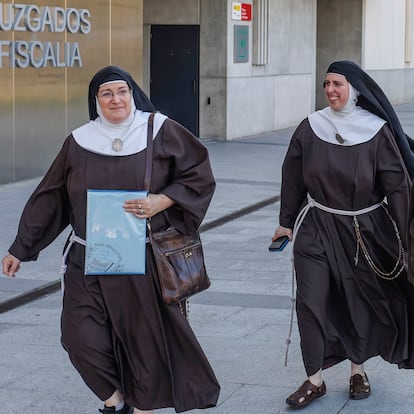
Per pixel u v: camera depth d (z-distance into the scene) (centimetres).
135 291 466
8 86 1498
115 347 473
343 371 632
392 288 568
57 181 481
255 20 2339
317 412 555
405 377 621
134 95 480
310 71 2719
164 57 2245
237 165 1783
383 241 559
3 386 604
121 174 464
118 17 1769
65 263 481
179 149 472
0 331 735
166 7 2225
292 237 582
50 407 565
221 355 664
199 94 2238
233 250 1062
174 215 478
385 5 3319
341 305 572
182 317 474
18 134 1530
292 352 672
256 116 2384
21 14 1502
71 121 1655
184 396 477
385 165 549
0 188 1469
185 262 475
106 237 462
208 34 2209
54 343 702
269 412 554
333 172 550
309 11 2688
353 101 549
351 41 3102
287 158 575
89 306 470
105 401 486
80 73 1669
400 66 3519
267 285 886
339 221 557
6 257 486
